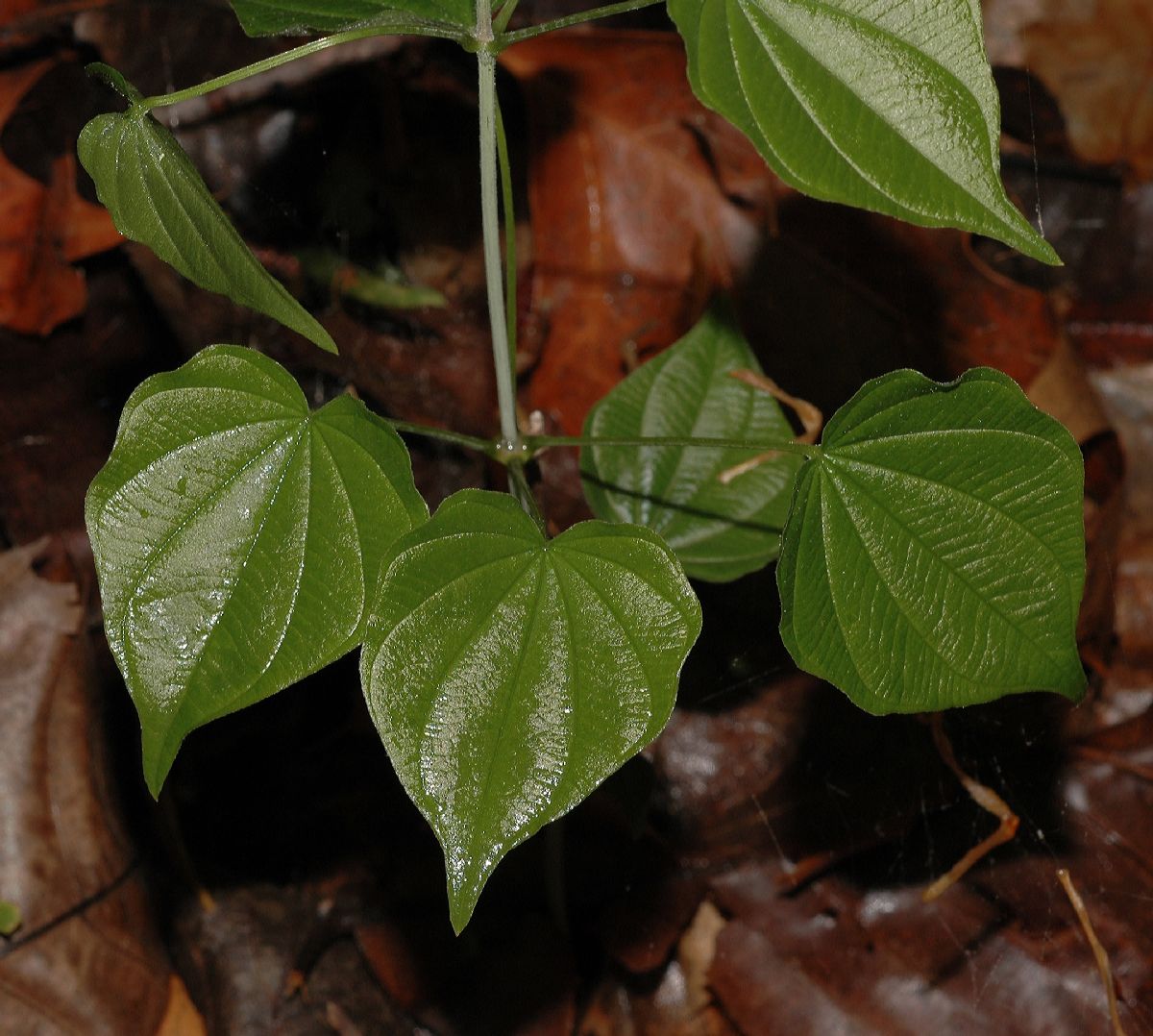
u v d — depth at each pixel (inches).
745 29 26.2
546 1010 34.2
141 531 26.7
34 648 34.3
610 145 43.3
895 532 27.3
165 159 26.6
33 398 42.2
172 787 36.2
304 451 27.0
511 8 27.5
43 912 33.4
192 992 34.3
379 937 34.8
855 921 34.4
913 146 25.9
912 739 35.1
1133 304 49.2
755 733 35.6
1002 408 26.7
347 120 45.6
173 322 42.4
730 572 32.0
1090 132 51.0
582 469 32.4
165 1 45.9
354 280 43.8
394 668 26.5
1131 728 35.1
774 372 40.9
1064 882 32.1
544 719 26.7
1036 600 27.2
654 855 35.1
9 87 44.8
